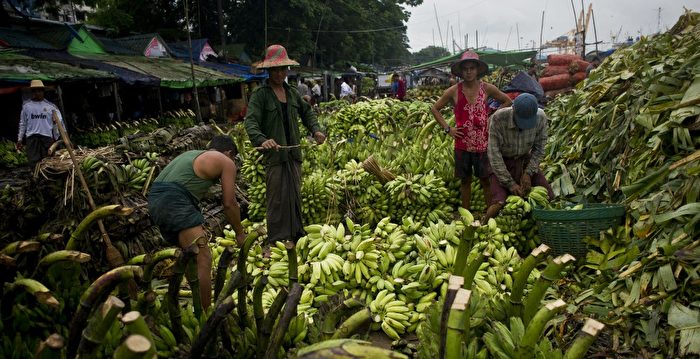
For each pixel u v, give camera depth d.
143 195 5.10
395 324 3.66
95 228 4.45
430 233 4.50
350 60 42.19
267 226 4.73
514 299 2.77
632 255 3.80
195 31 31.47
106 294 2.04
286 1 29.86
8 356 2.33
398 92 17.98
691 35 6.16
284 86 4.75
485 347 2.65
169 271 4.71
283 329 2.28
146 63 20.59
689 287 3.24
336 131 9.52
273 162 4.59
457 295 1.83
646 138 4.89
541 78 14.58
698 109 4.31
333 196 5.60
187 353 2.56
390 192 5.61
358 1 37.94
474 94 5.35
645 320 3.23
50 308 2.64
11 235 4.43
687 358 2.90
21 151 12.84
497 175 4.89
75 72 14.31
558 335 3.32
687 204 3.62
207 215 5.87
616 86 6.44
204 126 8.73
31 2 20.94
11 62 13.30
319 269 4.10
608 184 5.18
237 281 2.40
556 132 7.31
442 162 6.32
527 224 4.95
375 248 4.36
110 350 2.33
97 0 23.27
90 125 16.00
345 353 1.46
